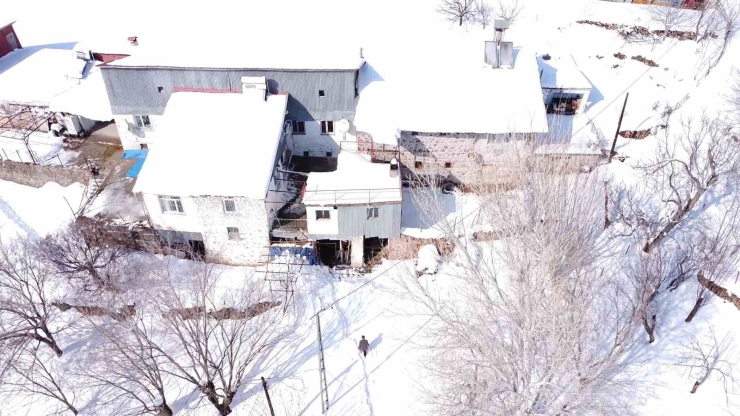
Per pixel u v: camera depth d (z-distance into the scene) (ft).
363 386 100.83
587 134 134.31
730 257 101.19
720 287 103.50
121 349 87.97
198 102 120.88
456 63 131.54
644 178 126.41
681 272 103.04
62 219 126.62
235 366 102.78
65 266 107.86
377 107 125.90
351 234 114.93
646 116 142.92
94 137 143.74
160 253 117.50
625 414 87.66
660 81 153.89
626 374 96.02
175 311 95.66
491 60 129.90
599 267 106.83
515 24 175.52
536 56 142.61
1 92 144.77
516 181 99.91
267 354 105.50
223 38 135.54
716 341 99.19
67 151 139.03
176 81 125.70
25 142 136.36
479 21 177.37
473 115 123.65
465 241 114.01
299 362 104.37
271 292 111.34
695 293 105.40
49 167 133.49
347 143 133.18
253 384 101.55
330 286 115.24
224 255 117.39
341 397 99.50
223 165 110.73
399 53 135.33
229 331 106.42
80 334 108.37
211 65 122.83
